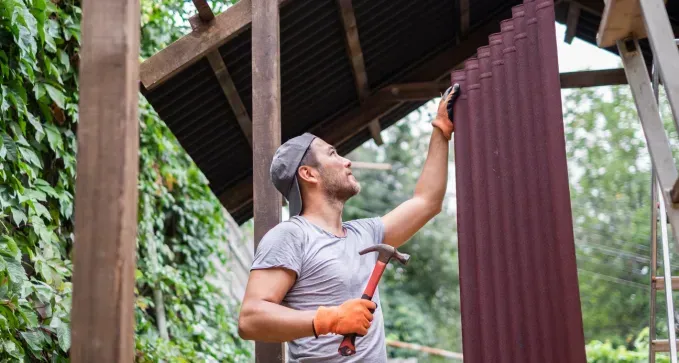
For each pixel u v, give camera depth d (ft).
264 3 13.33
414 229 10.39
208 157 17.67
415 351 50.14
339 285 9.23
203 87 15.56
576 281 8.98
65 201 17.15
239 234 28.89
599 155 49.62
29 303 15.08
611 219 47.83
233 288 28.17
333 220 9.88
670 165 8.64
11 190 15.39
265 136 12.60
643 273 45.93
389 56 18.07
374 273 8.68
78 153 7.29
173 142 22.52
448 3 17.37
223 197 18.70
